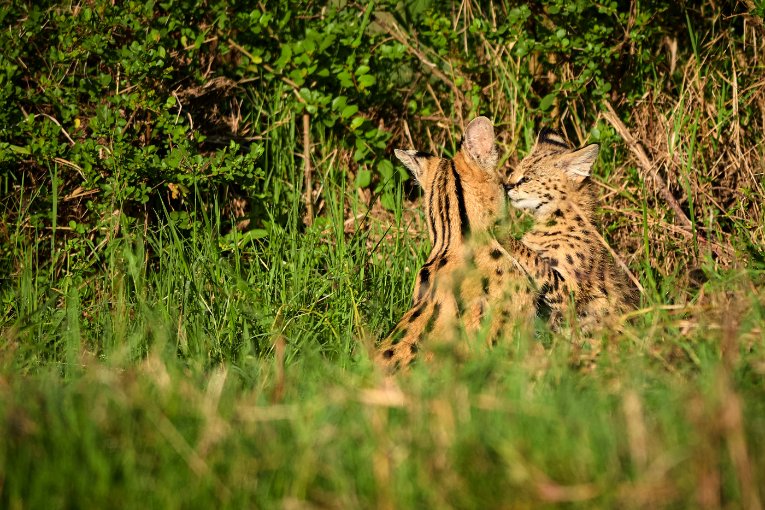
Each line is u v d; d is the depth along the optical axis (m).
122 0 12.14
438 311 9.33
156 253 11.41
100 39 11.38
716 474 5.30
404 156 11.27
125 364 8.42
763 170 11.84
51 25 11.85
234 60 13.09
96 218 11.73
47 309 10.11
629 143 12.41
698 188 12.35
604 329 8.55
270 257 11.35
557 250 11.51
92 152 11.38
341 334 10.09
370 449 5.81
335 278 10.69
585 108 13.34
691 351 7.41
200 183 11.81
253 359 8.58
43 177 11.90
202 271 10.63
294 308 10.17
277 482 5.80
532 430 5.89
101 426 6.12
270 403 6.98
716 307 8.16
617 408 6.32
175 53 12.24
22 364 8.37
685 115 12.51
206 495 5.65
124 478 5.73
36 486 5.59
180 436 6.02
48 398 6.48
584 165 12.01
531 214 11.95
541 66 13.35
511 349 8.01
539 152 12.33
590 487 5.35
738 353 7.25
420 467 5.63
